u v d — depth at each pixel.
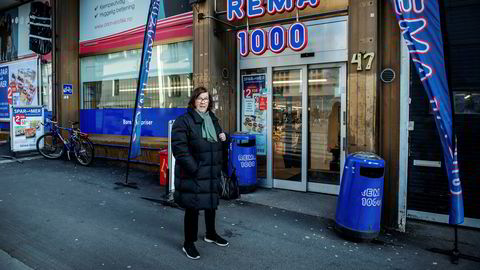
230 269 3.41
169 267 3.43
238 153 5.98
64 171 7.63
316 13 5.94
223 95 6.57
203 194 3.50
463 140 4.55
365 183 3.96
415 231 4.51
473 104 4.50
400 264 3.59
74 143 8.52
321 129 6.13
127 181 6.68
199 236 4.19
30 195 5.78
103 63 9.27
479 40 4.47
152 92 8.15
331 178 6.06
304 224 4.66
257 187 6.64
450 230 4.54
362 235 3.99
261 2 5.46
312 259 3.66
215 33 6.36
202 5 6.36
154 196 5.82
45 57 10.36
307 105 6.19
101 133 9.27
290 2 5.21
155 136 8.00
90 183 6.63
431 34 3.79
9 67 11.76
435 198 4.73
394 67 4.56
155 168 7.67
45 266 3.41
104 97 9.30
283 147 6.45
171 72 7.81
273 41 5.53
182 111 7.59
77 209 5.12
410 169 4.87
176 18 7.61
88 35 9.53
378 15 4.55
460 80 4.57
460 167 4.57
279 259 3.65
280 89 6.45
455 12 4.59
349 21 4.71
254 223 4.67
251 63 6.65
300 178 6.28
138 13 8.38
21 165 8.21
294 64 6.20
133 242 4.00
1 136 12.07
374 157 4.04
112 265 3.45
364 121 4.62
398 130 4.55
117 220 4.71
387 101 4.61
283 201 5.68
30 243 3.94
